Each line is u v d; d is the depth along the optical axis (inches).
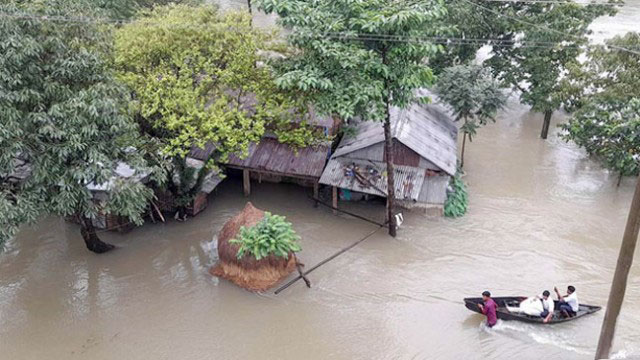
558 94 1023.6
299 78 679.1
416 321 661.9
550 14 1064.2
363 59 685.9
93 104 577.3
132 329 646.5
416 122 952.3
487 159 1083.3
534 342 625.6
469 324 655.8
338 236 829.8
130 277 739.4
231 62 753.6
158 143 724.7
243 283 713.0
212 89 772.6
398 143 852.0
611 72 974.4
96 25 627.2
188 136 716.7
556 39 1039.6
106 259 772.6
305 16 684.1
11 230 567.5
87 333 639.1
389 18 655.8
